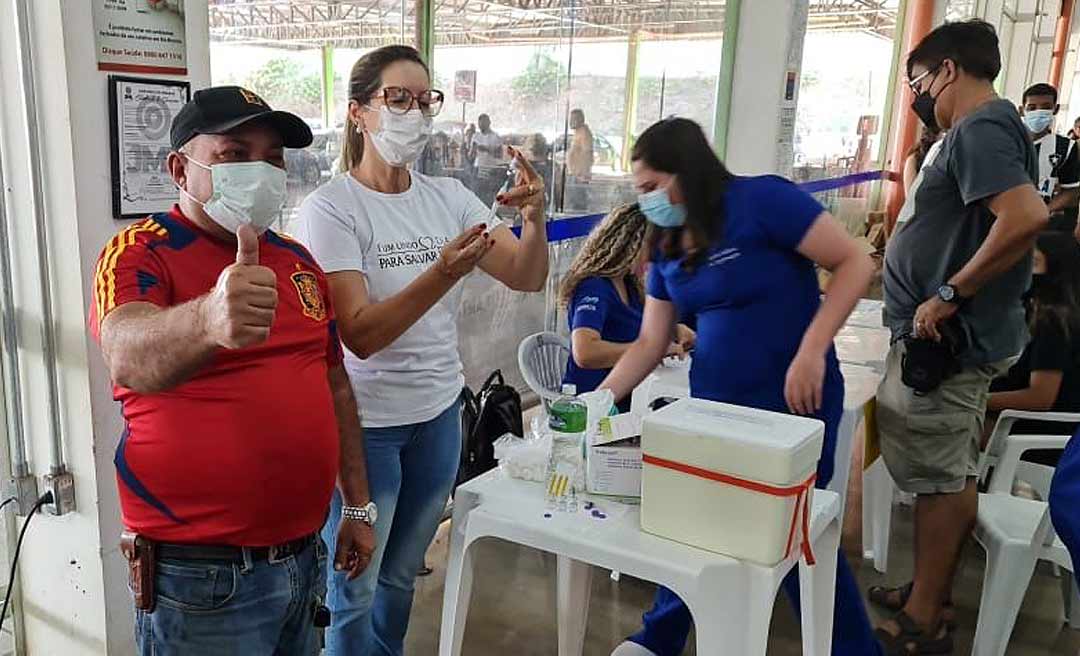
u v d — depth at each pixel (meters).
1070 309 2.64
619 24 3.97
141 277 1.15
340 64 2.57
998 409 2.72
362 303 1.62
